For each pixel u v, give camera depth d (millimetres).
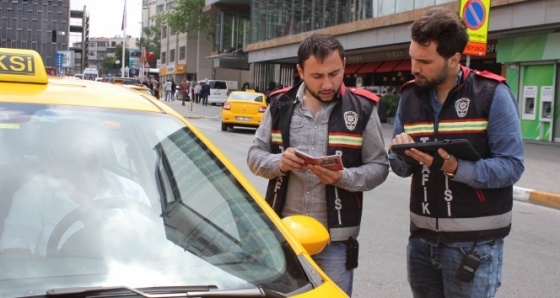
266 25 38656
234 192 2656
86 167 2529
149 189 2539
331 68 3137
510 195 3051
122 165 2590
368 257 6387
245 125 22500
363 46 25891
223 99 49000
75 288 2000
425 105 3062
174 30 65125
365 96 3332
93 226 2324
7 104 2689
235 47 50844
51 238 2244
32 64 2977
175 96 59500
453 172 2832
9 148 2508
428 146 2805
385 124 23656
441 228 3031
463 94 2979
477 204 2955
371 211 8820
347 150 3242
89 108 2818
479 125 2943
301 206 3285
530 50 19109
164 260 2240
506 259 6613
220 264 2266
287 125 3311
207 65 71688
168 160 2686
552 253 6926
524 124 19797
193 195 2568
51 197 2391
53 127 2641
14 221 2283
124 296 1984
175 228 2400
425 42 2859
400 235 7371
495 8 18578
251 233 2449
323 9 30547
